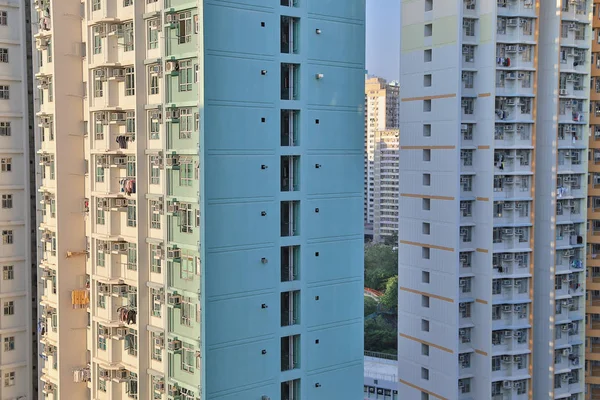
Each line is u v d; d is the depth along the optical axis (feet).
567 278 186.19
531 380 181.68
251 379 117.29
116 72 126.93
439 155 180.34
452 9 174.60
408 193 189.88
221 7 110.73
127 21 124.47
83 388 143.64
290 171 121.29
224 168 112.47
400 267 193.77
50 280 145.28
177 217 116.16
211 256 111.86
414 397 192.03
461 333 180.65
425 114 183.62
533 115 181.27
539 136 183.83
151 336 124.57
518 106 178.91
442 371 182.91
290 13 117.80
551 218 181.98
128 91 126.52
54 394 144.66
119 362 130.62
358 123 127.75
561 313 186.09
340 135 125.49
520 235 181.16
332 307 126.41
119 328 128.88
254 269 116.67
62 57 138.41
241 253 115.03
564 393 186.50
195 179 112.27
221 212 112.57
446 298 180.65
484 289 178.81
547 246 182.60
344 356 128.67
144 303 124.26
